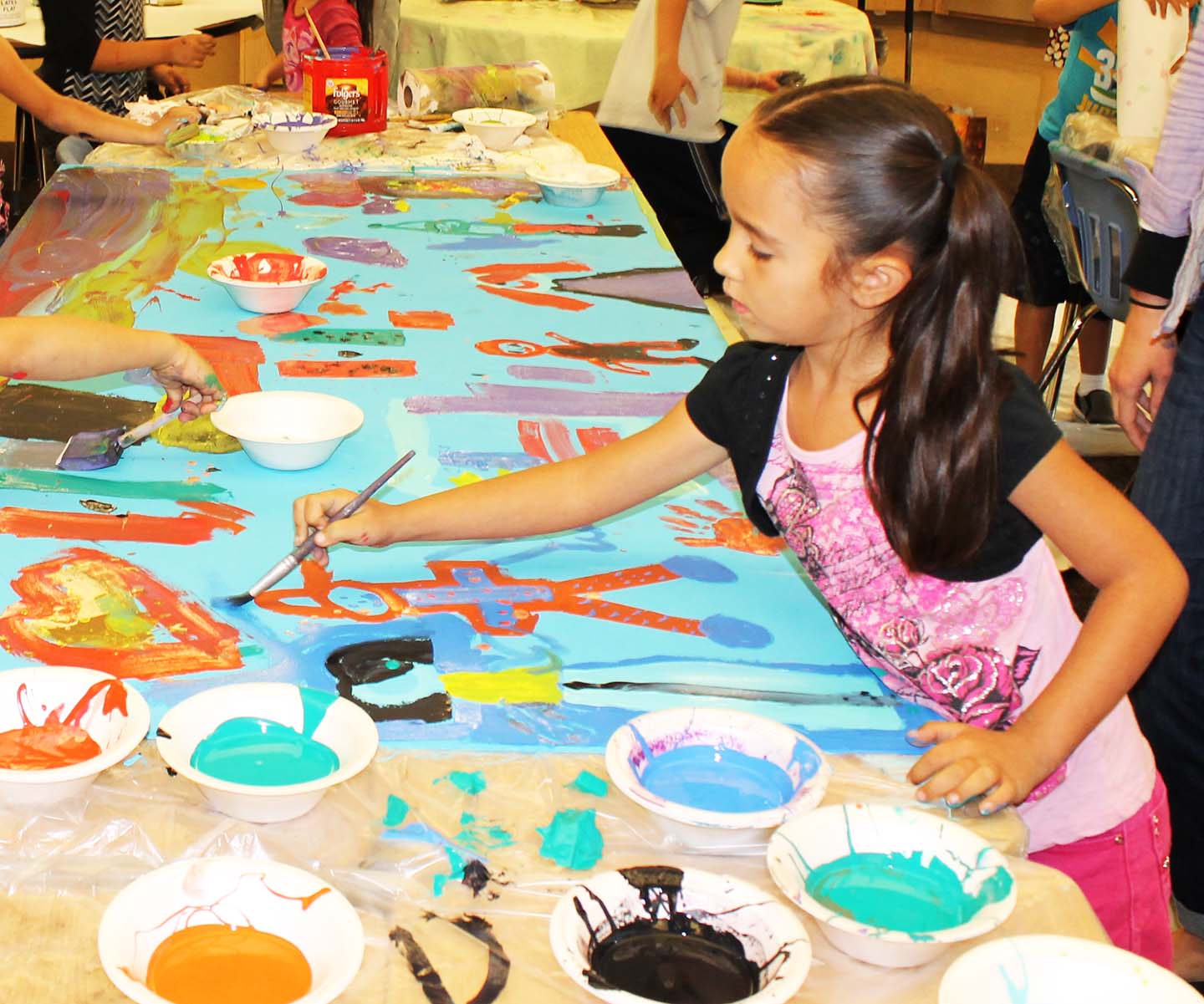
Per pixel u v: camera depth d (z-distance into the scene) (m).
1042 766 1.01
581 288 2.16
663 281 2.21
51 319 1.41
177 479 1.46
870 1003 0.79
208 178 2.56
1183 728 1.78
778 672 1.18
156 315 1.93
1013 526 1.14
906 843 0.89
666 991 0.77
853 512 1.17
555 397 1.74
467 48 4.12
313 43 3.05
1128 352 1.92
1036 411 1.09
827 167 1.00
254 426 1.56
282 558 1.31
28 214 2.31
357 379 1.76
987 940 0.84
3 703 0.96
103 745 0.95
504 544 1.38
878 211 1.00
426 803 0.95
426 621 1.22
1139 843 1.28
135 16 3.58
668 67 3.46
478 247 2.32
